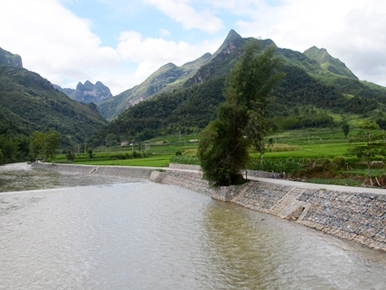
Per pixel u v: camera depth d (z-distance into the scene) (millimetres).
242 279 18000
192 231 28031
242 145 42531
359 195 25125
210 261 20922
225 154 43312
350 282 16812
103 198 47062
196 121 186625
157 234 27469
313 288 16469
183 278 18469
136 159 116875
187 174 61719
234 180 44062
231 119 42281
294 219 29578
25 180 76250
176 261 21141
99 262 21359
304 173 42500
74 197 48375
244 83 41406
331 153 50344
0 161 141750
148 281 18219
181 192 51875
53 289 17562
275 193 35562
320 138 100875
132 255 22500
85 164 113875
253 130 40188
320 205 28250
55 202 44188
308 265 19375
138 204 41656
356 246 21531
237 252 22328
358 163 40594
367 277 17219
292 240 24016
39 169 118250
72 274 19516
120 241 25750
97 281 18438
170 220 32344
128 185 62500
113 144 187125
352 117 144875
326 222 26078
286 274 18359
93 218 34062
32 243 25703
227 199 41969
